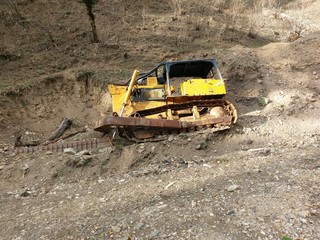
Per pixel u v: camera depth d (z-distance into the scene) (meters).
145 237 4.02
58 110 9.11
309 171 5.20
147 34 12.23
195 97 7.37
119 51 11.00
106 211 4.70
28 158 6.57
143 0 14.80
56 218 4.68
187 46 11.62
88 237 4.12
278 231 3.91
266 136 7.01
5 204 5.25
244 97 8.53
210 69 8.17
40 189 5.71
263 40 13.07
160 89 7.61
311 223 3.99
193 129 7.15
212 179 5.29
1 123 8.03
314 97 8.09
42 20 12.36
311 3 17.55
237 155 6.29
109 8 13.79
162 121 6.89
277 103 8.03
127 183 5.59
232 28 13.45
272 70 9.28
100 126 6.88
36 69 10.06
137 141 6.94
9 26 11.78
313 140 6.70
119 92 7.69
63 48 11.06
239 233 3.94
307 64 9.15
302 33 13.10
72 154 6.56
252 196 4.65
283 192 4.67
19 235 4.34
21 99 8.90
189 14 14.20
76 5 13.45
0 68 10.04
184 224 4.19
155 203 4.77
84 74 9.72
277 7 17.28
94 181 5.86
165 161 6.27
